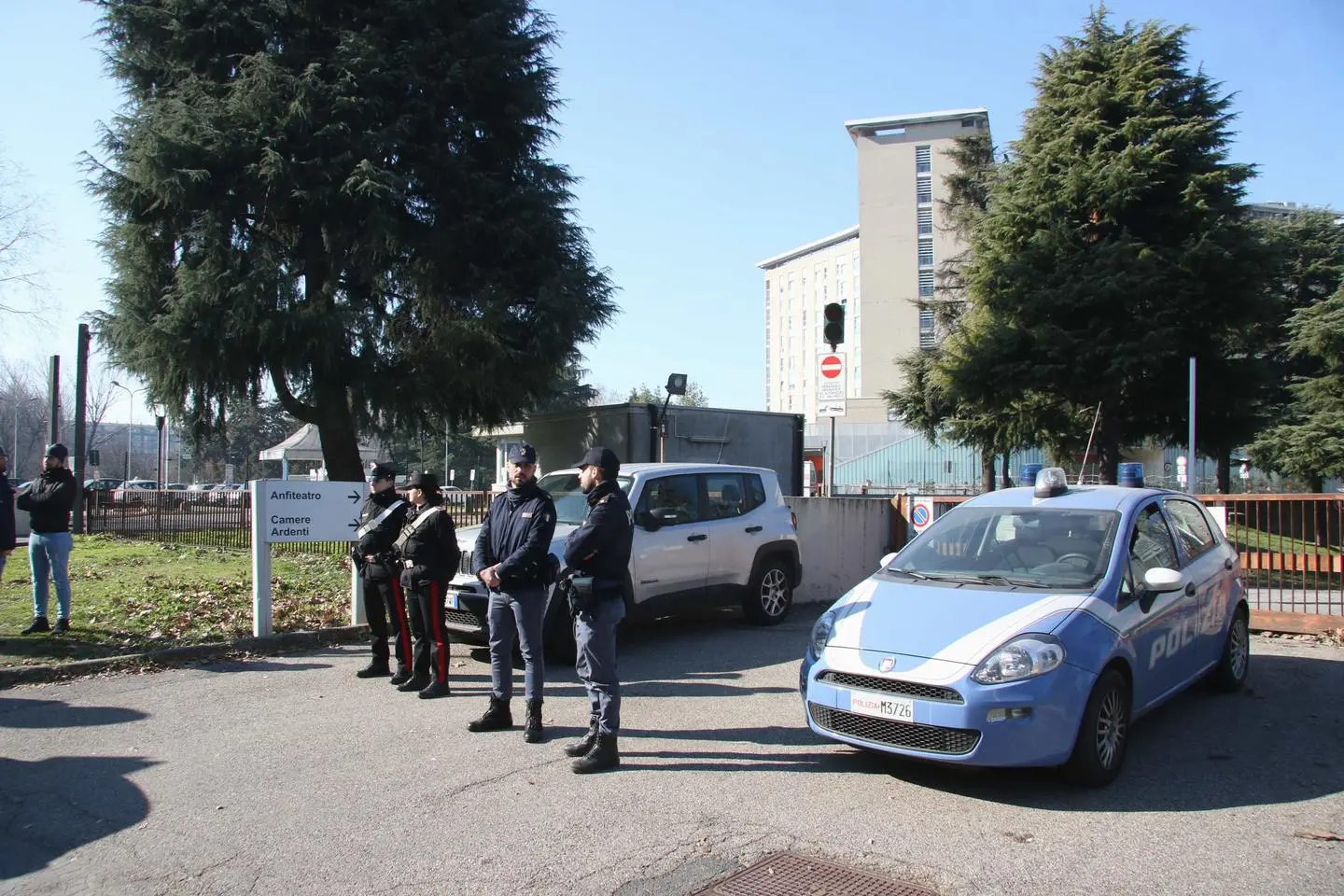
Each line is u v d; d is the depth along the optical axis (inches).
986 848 175.0
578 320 885.2
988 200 846.5
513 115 901.2
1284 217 1309.1
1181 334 695.1
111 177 773.9
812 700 217.6
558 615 332.2
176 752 235.6
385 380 848.9
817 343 4729.3
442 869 166.7
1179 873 164.2
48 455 371.6
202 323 764.0
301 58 818.8
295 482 371.2
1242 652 301.7
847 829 184.7
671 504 379.9
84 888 160.9
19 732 253.4
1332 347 918.4
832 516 514.0
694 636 396.8
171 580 526.6
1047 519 253.6
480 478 2741.1
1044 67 791.1
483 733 253.1
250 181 776.3
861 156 3006.9
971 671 196.9
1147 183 700.0
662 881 161.2
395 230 810.2
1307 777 216.2
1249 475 1443.2
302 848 176.1
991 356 732.0
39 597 369.1
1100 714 207.5
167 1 798.5
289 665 338.6
